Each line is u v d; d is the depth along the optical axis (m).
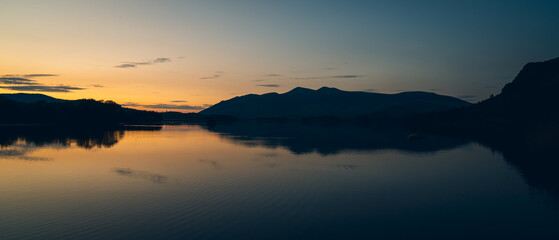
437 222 26.05
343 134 142.25
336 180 41.25
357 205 30.34
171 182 38.31
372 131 171.38
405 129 198.12
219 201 30.66
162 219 25.30
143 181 38.62
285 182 39.44
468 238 22.91
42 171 43.91
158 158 58.22
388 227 24.66
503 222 26.31
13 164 49.00
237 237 22.03
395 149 80.25
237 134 134.75
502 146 88.25
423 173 47.38
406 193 35.19
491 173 48.22
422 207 30.09
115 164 50.62
